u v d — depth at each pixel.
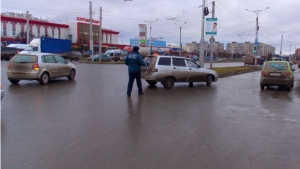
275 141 5.47
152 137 5.54
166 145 5.09
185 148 4.95
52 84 13.62
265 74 14.25
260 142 5.39
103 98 9.97
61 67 14.69
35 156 4.42
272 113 8.20
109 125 6.34
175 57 13.82
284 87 15.64
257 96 11.81
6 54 36.56
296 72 34.88
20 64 12.83
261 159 4.52
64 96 10.15
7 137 5.31
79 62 39.97
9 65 12.98
